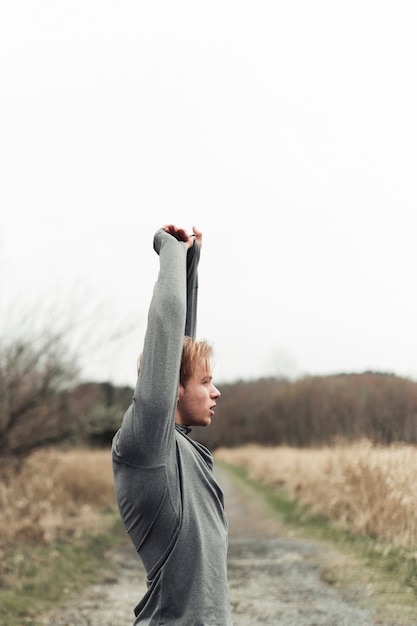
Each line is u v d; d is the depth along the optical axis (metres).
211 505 1.98
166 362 1.88
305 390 25.61
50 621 5.99
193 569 1.87
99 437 18.08
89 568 8.41
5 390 10.87
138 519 1.90
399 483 9.16
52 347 11.24
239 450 51.59
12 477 11.30
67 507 12.45
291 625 5.86
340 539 9.79
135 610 1.96
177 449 1.97
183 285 2.02
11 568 7.52
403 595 6.57
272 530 11.98
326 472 12.71
